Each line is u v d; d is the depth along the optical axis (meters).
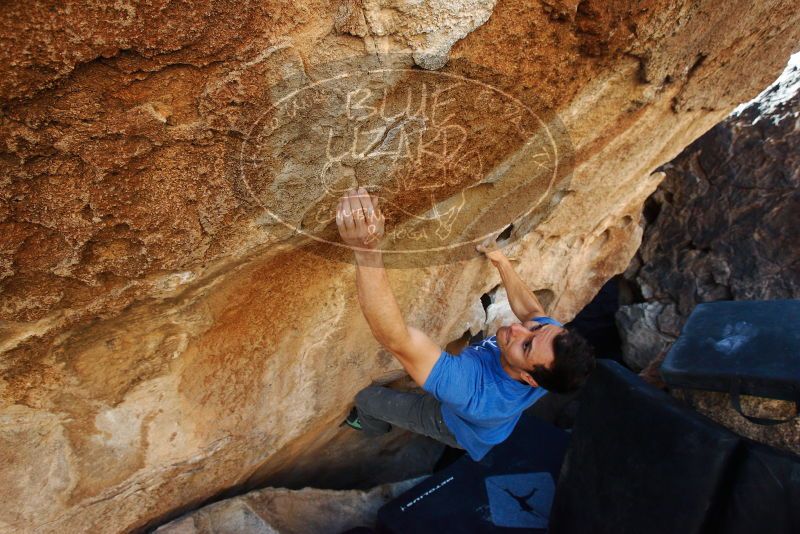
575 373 1.52
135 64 0.75
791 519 1.68
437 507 2.50
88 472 1.59
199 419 1.74
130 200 0.92
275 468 2.44
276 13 0.78
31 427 1.40
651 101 1.66
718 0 1.27
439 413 1.96
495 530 2.44
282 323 1.68
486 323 2.69
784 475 1.69
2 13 0.62
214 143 0.91
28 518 1.54
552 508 2.35
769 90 3.80
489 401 1.66
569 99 1.36
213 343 1.57
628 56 1.34
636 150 2.08
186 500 2.03
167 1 0.70
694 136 2.38
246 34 0.79
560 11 1.03
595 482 2.14
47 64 0.69
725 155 3.81
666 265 4.05
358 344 2.03
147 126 0.83
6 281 0.94
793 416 1.85
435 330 2.29
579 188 2.12
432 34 0.91
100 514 1.72
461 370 1.63
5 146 0.75
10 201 0.82
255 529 2.12
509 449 2.83
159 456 1.72
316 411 2.12
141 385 1.52
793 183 3.57
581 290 3.24
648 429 2.00
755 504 1.74
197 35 0.75
